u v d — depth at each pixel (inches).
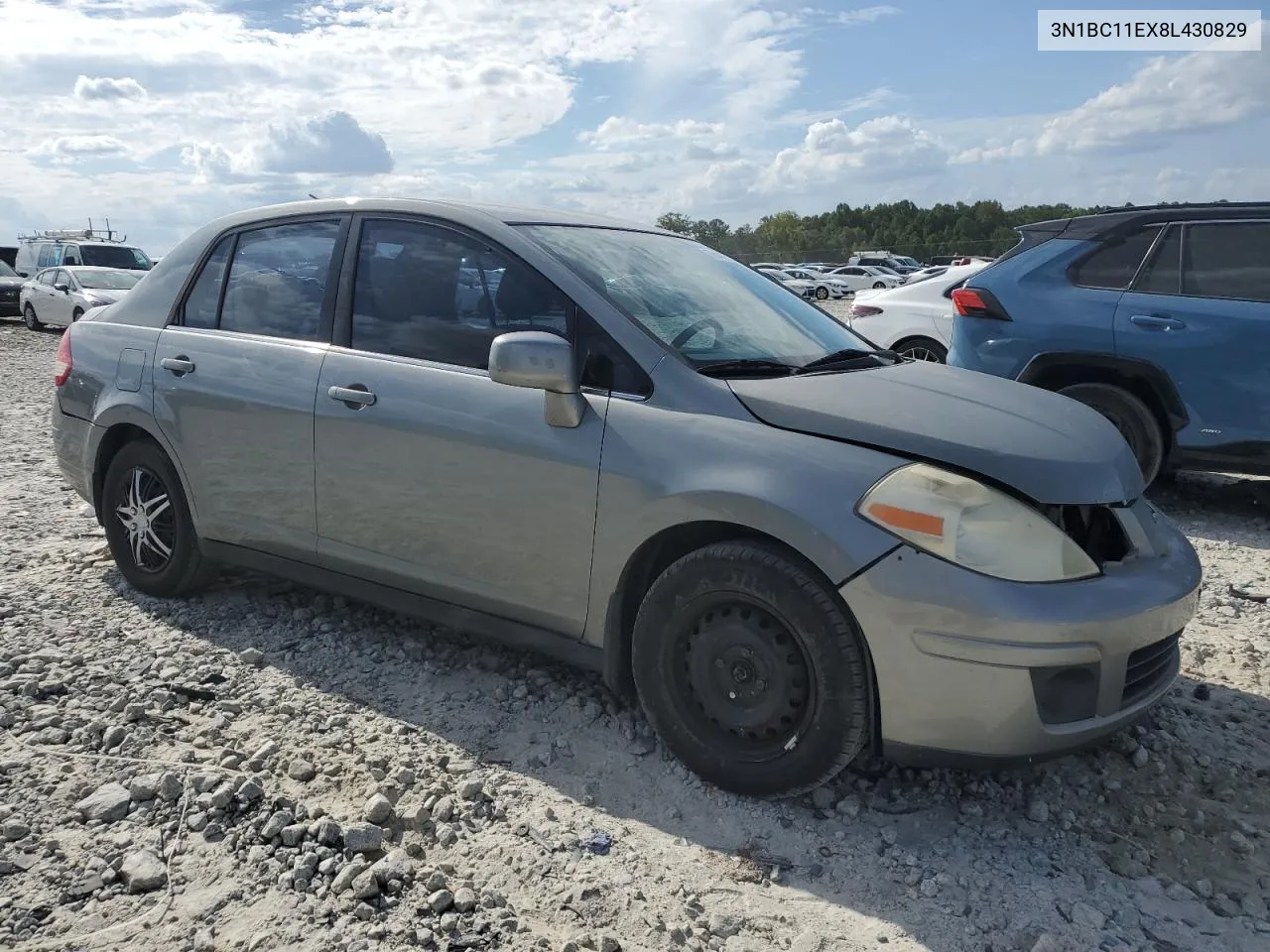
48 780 111.4
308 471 143.6
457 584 132.0
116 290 762.8
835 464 105.7
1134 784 118.3
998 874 101.2
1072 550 104.1
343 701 133.7
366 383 137.4
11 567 184.4
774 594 105.7
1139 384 233.8
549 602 124.2
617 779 116.4
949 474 103.6
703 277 147.1
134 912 91.2
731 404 114.4
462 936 89.4
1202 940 92.4
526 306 128.4
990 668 98.1
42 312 791.7
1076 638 99.2
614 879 98.7
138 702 130.1
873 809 111.8
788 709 107.9
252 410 148.4
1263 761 123.9
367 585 142.9
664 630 114.9
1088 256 241.6
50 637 151.7
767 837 106.2
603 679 123.0
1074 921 94.1
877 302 344.5
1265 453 219.6
